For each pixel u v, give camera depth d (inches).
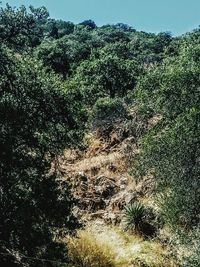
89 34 4537.4
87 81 2046.0
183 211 522.9
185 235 480.4
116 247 621.3
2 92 459.5
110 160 841.5
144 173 596.7
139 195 725.9
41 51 2578.7
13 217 446.9
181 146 538.9
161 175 556.1
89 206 718.5
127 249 611.8
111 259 581.0
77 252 575.8
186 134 535.8
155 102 639.8
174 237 522.0
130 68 2187.5
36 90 486.0
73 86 1259.8
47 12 486.9
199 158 537.3
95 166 831.7
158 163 558.3
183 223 527.5
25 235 464.1
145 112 679.1
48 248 500.4
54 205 488.4
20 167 467.2
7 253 482.3
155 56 3046.3
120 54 2957.7
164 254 571.8
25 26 478.9
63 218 502.3
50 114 508.4
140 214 654.5
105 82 2078.0
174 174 538.9
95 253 581.3
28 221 457.4
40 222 480.7
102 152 902.4
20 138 486.9
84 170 824.9
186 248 506.9
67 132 556.1
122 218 681.0
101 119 1035.9
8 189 456.1
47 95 499.8
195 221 519.2
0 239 453.4
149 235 639.1
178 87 593.0
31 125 490.9
